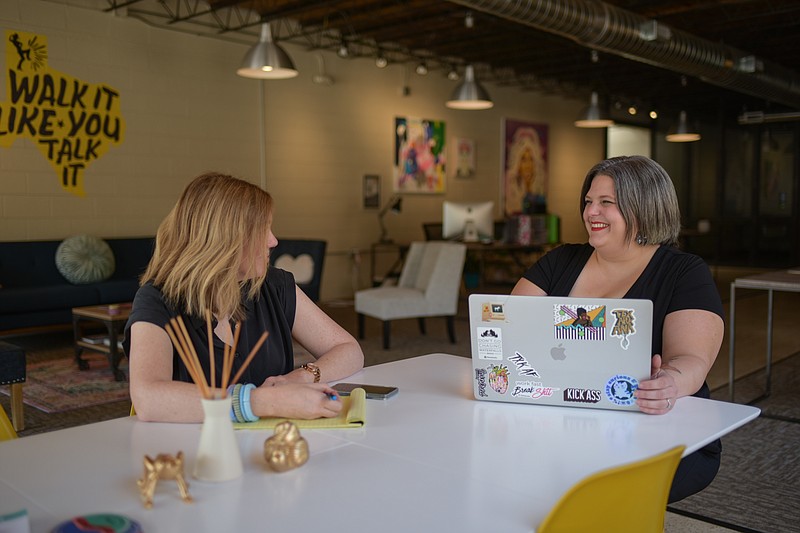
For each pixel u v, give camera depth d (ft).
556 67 34.30
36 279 20.27
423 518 3.26
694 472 5.56
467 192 34.47
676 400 5.24
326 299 28.89
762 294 31.22
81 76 21.62
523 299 5.03
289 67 20.58
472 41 29.45
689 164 44.86
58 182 21.36
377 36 28.81
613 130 44.39
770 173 42.47
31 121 20.70
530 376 5.11
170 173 23.88
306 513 3.32
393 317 19.12
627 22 22.43
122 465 3.97
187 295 5.19
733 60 27.78
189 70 24.16
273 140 26.71
